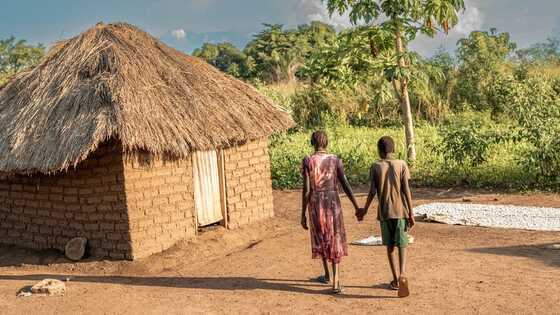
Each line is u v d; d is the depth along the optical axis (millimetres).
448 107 21500
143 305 6062
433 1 12461
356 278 6609
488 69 21547
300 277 6801
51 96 8312
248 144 9836
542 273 6406
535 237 8062
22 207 8961
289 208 11289
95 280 7242
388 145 6012
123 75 8102
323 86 22062
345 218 10117
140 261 7941
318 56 14750
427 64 14359
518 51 23781
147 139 7535
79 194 8273
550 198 10633
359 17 12977
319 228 6090
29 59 56969
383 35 12906
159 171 8328
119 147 7824
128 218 7883
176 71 8969
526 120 11930
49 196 8609
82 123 7562
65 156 7348
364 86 22203
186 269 7703
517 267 6684
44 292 6574
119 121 7418
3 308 6137
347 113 22250
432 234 8609
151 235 8195
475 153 12617
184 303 6059
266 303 5918
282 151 15680
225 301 6055
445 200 11039
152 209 8211
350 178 13375
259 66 48375
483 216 9445
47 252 8602
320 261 7457
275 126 9680
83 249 8188
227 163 9469
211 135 8359
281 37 49906
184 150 7883
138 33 9320
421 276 6527
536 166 11508
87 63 8461
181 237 8656
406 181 5930
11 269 8141
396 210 5895
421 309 5508
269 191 10273
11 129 8242
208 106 8797
